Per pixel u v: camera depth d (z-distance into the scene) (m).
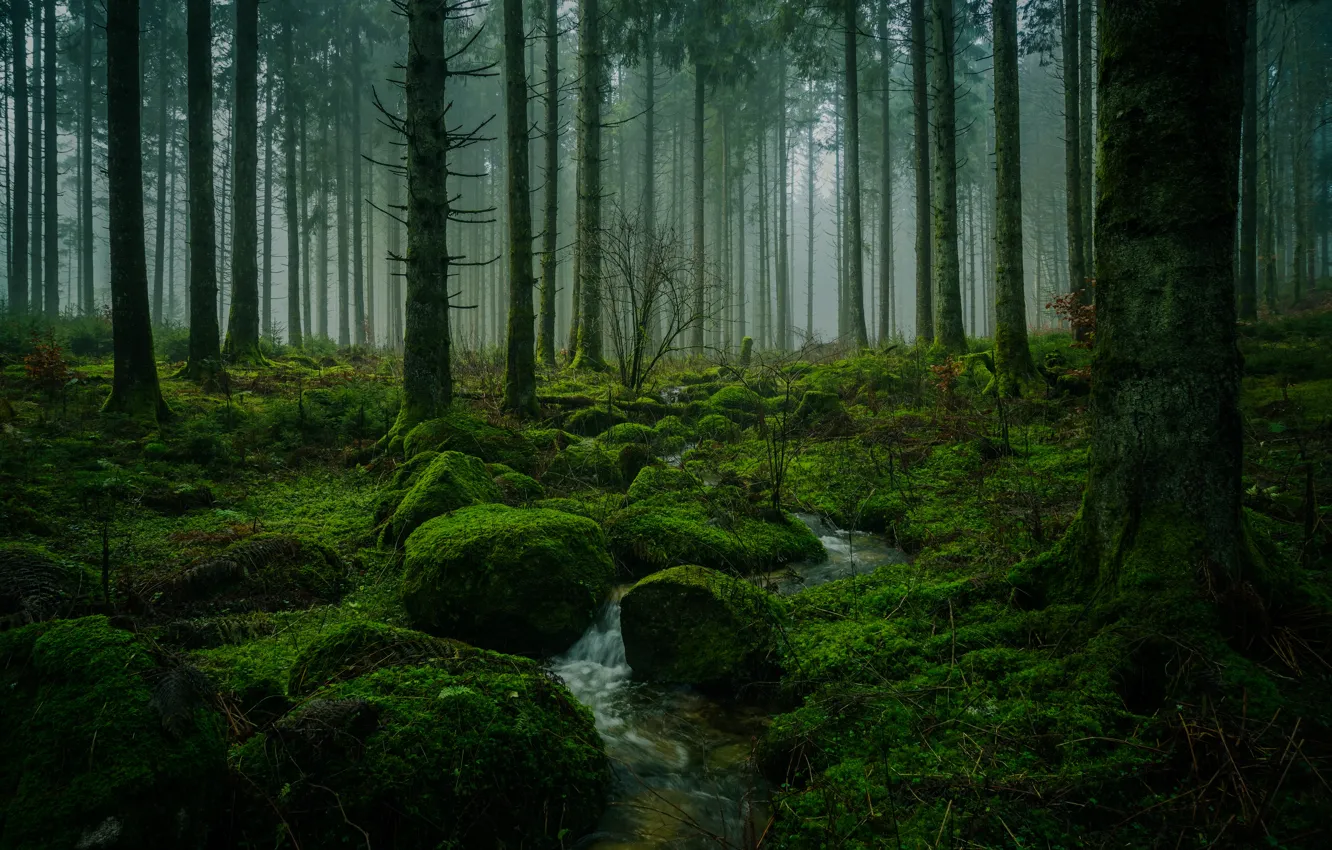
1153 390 3.77
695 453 10.58
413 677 3.52
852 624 4.72
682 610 4.81
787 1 22.97
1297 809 2.55
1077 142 17.84
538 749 3.25
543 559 5.21
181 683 2.59
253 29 17.36
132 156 9.80
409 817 2.81
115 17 9.59
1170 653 3.30
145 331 10.05
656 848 3.17
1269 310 25.78
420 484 6.74
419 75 9.78
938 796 2.93
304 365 17.69
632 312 16.02
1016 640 4.01
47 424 8.98
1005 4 12.50
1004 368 12.11
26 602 3.92
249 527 6.45
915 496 7.72
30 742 2.34
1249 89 19.11
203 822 2.41
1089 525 4.10
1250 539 3.77
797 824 2.98
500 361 16.97
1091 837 2.65
